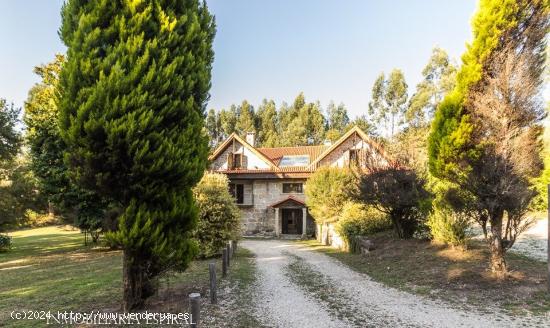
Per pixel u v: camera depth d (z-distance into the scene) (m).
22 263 14.92
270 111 83.94
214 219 14.94
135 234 5.84
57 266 13.41
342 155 27.39
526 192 8.02
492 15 10.52
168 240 6.30
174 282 9.38
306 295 8.07
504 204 8.09
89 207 18.23
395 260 11.74
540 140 10.65
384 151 18.77
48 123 17.73
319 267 12.25
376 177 13.95
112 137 5.67
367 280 9.78
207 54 7.74
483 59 10.67
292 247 20.53
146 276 6.59
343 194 20.94
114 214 6.49
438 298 7.54
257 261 13.96
